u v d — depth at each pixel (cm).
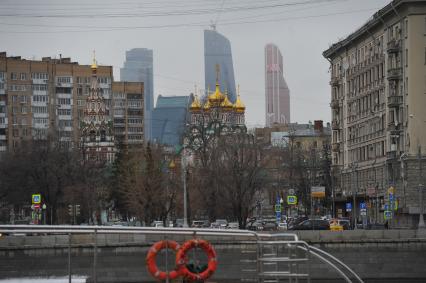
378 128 17700
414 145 15638
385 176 16888
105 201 19588
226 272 3578
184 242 3297
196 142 16688
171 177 16888
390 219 15025
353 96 19588
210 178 15150
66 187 17612
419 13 15900
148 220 16938
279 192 19762
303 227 12888
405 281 9969
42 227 2944
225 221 16462
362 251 9944
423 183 15400
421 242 9975
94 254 3092
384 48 17312
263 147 15500
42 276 3353
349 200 19150
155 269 3158
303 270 3781
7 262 3331
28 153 17825
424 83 15850
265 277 3512
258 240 3388
